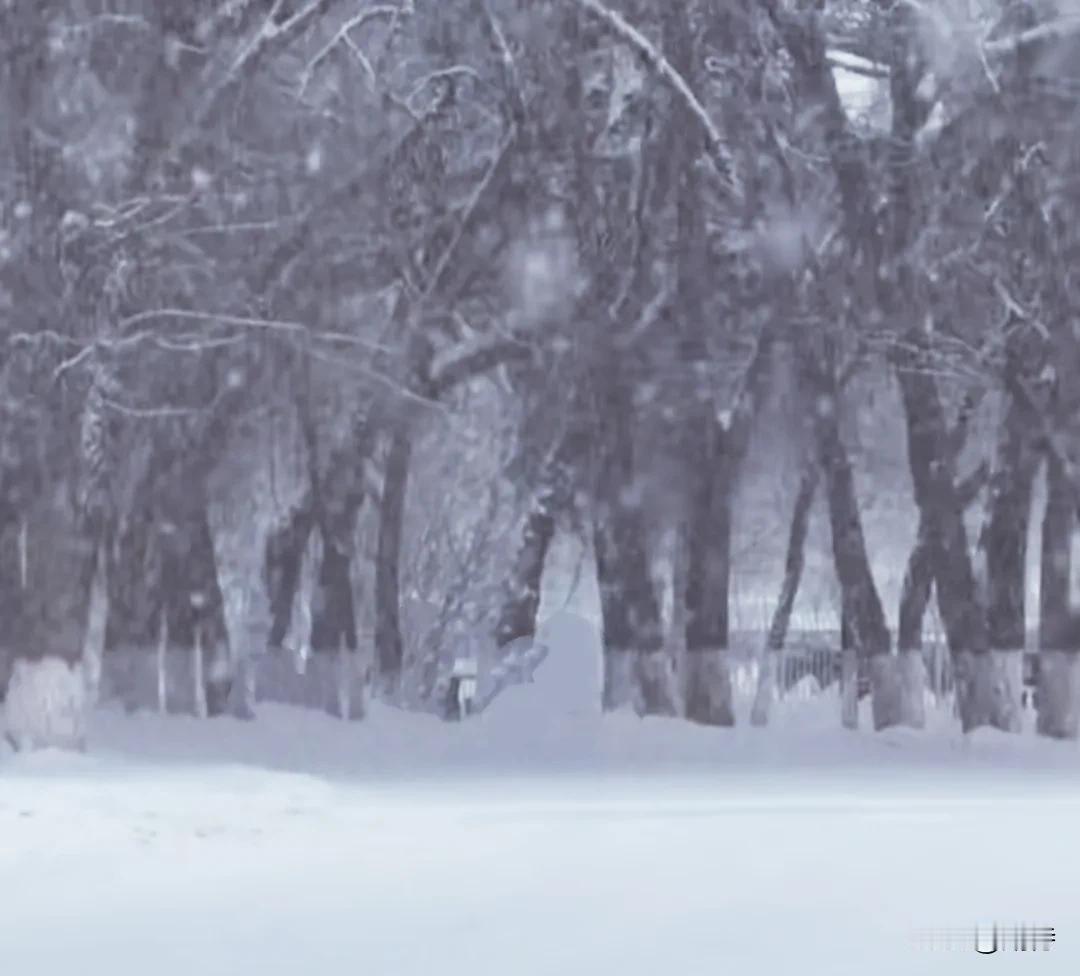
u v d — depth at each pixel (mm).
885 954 38594
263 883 53000
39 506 107125
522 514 150125
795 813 75625
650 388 133750
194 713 136000
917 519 183000
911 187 132625
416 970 38031
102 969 39125
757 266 131125
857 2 135375
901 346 134375
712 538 137625
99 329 110188
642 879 52062
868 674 151625
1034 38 133500
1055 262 134250
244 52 116312
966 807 79562
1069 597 141875
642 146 129875
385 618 151000
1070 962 37375
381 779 101625
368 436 136625
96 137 111500
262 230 121250
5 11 107000
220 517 145750
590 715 132125
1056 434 137500
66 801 70438
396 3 128875
